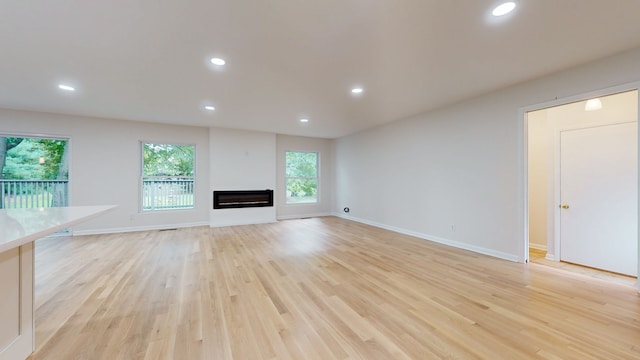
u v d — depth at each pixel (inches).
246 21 80.0
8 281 58.0
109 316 83.9
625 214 120.7
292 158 293.9
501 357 64.4
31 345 65.0
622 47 97.3
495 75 122.5
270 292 101.7
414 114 194.1
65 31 84.6
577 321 80.7
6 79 124.6
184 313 85.9
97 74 119.1
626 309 88.0
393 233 209.0
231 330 76.2
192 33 86.4
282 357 64.6
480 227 153.1
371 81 129.1
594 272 123.5
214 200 240.1
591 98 109.4
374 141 242.4
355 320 81.5
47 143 193.8
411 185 201.3
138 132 218.4
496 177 144.4
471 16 78.4
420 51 99.6
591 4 72.9
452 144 168.9
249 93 146.2
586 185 132.4
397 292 101.3
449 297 97.0
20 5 71.0
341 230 221.8
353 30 85.6
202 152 242.5
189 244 174.6
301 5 72.7
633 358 64.0
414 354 65.6
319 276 118.0
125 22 80.0
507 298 96.1
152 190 227.1
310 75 121.5
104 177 207.3
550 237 146.0
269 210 264.4
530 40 92.2
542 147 168.6
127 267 129.8
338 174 301.1
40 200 192.2
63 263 135.7
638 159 99.9
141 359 63.6
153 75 120.6
